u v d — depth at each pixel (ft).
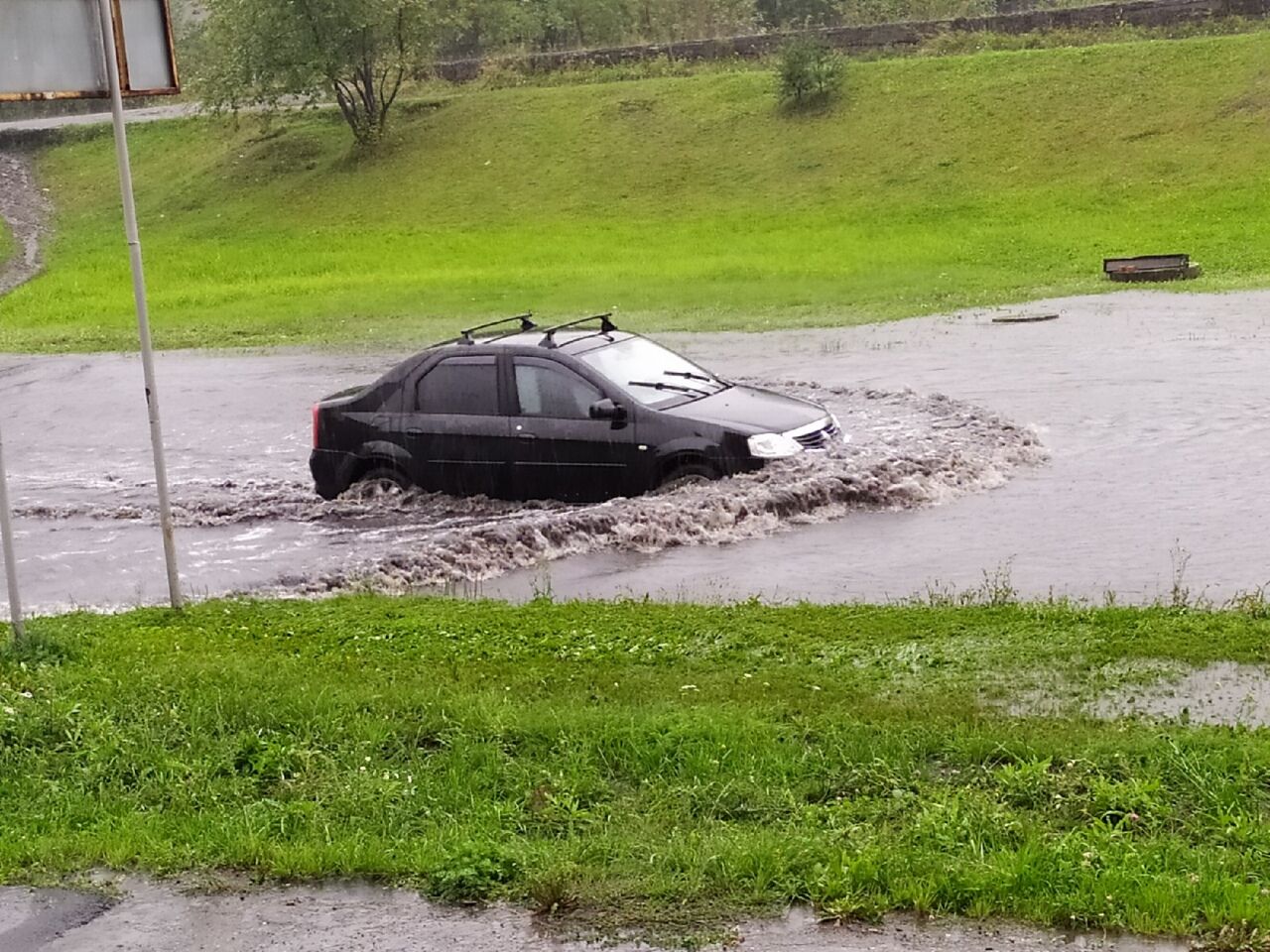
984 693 23.84
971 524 37.86
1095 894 16.05
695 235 138.00
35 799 20.48
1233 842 17.47
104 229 176.14
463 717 22.41
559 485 41.68
